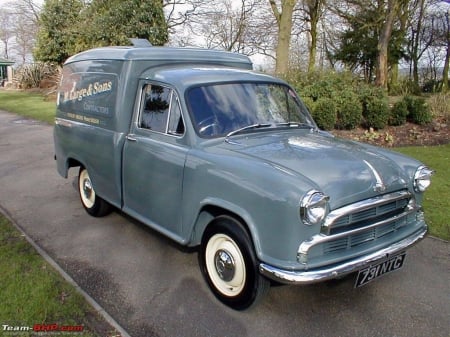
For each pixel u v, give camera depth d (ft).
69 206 18.28
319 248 8.87
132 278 11.98
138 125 12.89
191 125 11.09
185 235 11.27
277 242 8.79
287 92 14.03
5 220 16.25
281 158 9.84
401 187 10.32
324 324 9.89
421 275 12.24
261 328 9.72
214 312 10.35
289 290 11.33
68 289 11.14
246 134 11.56
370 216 9.52
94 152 14.88
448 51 91.40
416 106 36.60
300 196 8.39
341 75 40.68
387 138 32.63
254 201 9.10
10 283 11.30
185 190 10.95
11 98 78.07
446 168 24.56
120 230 15.56
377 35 76.74
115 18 57.72
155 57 13.46
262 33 98.78
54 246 14.11
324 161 9.78
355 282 9.71
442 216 16.70
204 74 12.41
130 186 13.25
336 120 34.78
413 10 78.74
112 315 10.17
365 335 9.51
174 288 11.46
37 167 25.59
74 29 68.80
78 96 15.98
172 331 9.59
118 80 13.33
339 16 82.94
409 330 9.69
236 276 10.09
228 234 10.05
